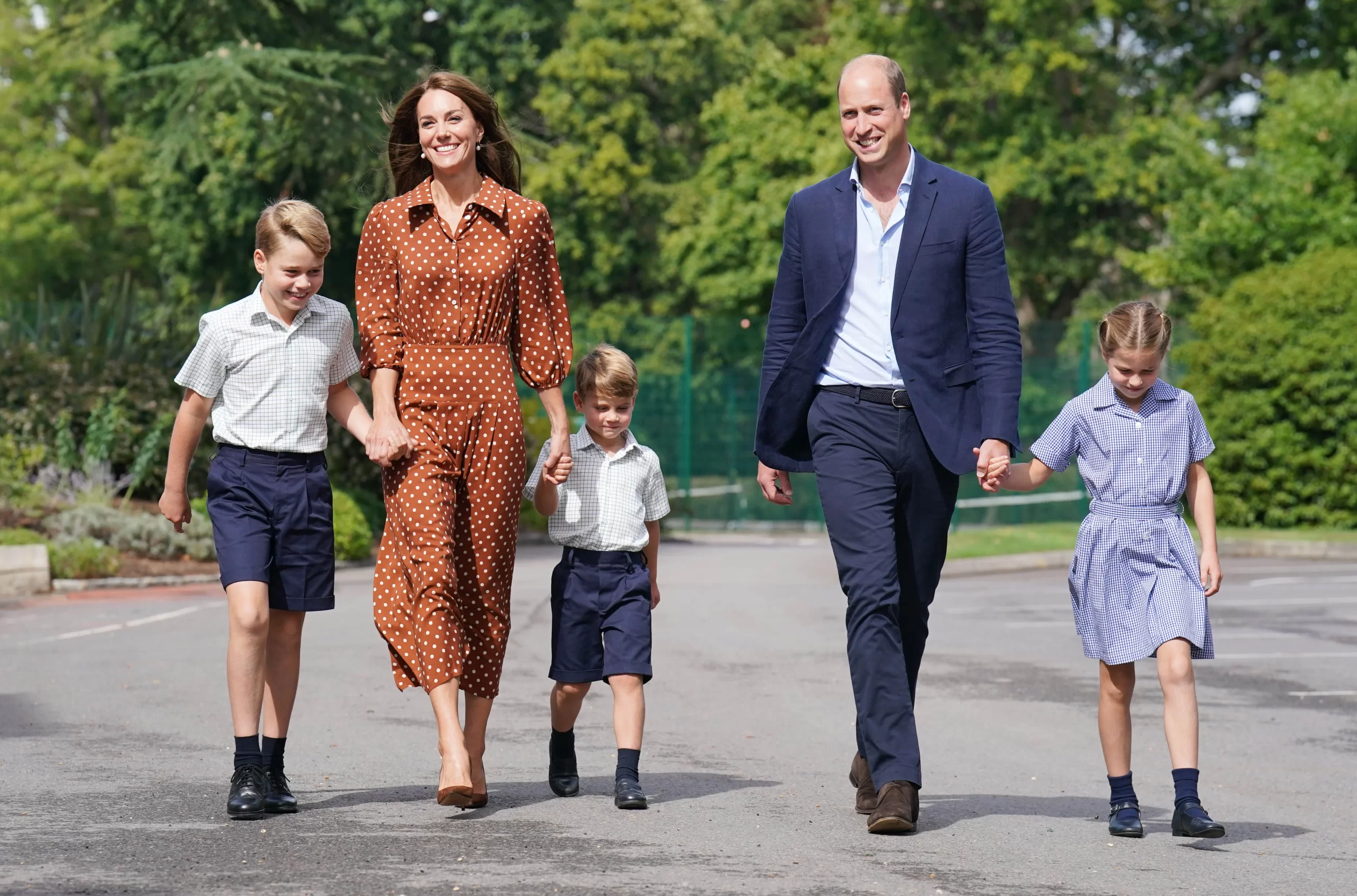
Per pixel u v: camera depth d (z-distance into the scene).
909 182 10.59
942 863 9.37
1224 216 56.78
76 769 12.20
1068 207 67.75
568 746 11.45
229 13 49.91
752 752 13.88
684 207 72.94
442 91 10.52
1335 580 33.81
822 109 70.75
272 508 10.49
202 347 10.50
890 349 10.52
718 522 54.28
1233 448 48.84
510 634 23.06
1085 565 10.82
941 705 17.30
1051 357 52.91
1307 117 57.66
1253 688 18.88
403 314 10.53
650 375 53.97
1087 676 19.73
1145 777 13.10
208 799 10.91
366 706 15.98
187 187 70.69
